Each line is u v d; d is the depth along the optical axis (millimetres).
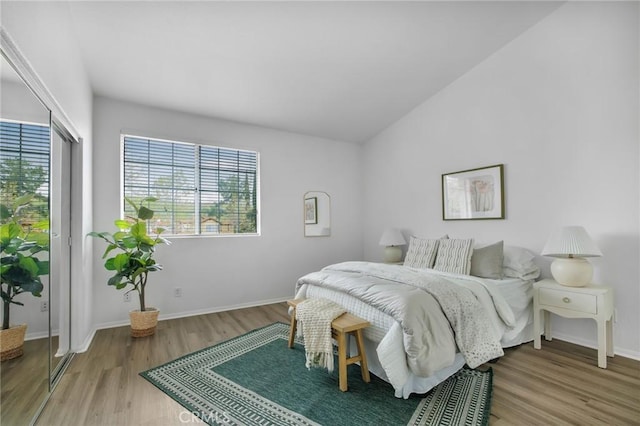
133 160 3678
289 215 4664
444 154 4066
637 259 2557
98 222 3395
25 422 1696
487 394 2018
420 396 2008
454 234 3963
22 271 1703
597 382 2172
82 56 2801
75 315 2719
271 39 2842
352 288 2465
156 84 3314
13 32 1430
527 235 3256
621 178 2639
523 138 3281
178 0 2336
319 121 4484
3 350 1495
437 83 3930
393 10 2678
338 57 3193
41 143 1908
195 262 3910
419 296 2162
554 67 3037
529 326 2961
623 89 2627
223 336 3131
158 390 2105
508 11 2918
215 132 4129
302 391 2086
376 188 5148
